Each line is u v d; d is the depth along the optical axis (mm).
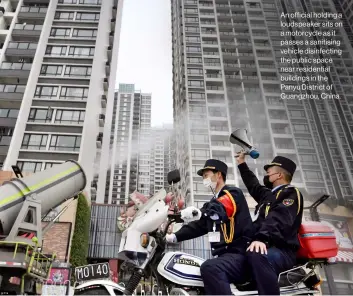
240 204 2930
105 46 36125
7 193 6504
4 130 28031
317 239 2926
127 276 3111
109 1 39969
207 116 42906
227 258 2693
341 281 22594
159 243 2982
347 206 28031
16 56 31516
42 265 5250
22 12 34281
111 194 85938
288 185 3090
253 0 55438
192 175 37688
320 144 40219
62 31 32281
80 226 18469
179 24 54281
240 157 3854
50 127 26453
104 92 34750
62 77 29188
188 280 2814
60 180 8195
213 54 49469
